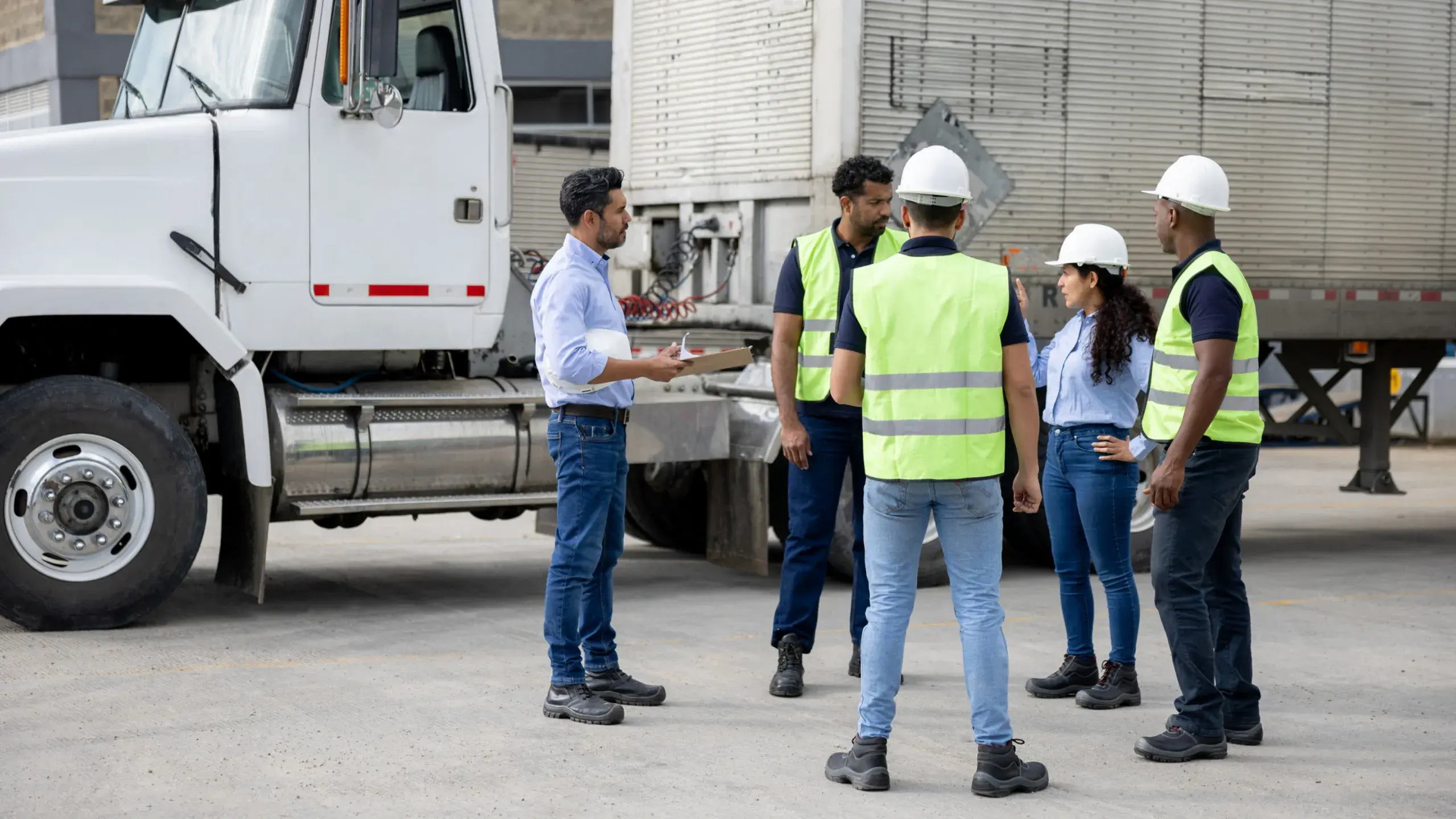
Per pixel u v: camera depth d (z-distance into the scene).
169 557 7.13
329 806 4.61
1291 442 19.83
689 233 9.41
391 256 7.55
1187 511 5.32
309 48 7.31
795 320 6.36
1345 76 10.09
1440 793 4.98
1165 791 4.96
